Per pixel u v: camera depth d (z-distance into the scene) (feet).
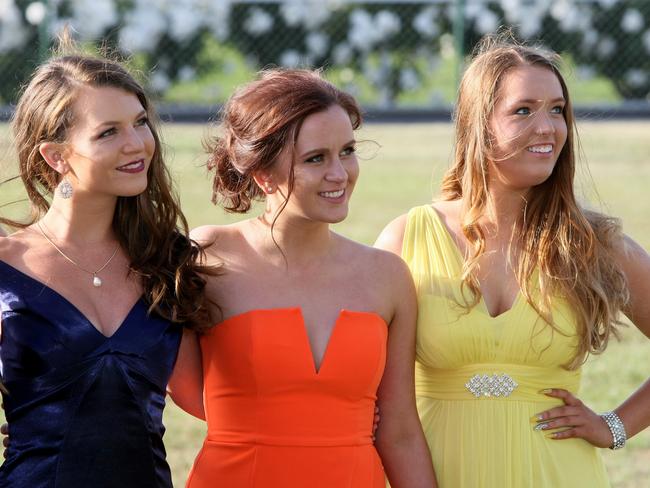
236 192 17.53
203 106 86.84
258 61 89.25
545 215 18.29
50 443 15.74
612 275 18.19
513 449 17.85
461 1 78.23
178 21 86.69
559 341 17.87
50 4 73.56
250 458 16.67
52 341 15.85
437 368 18.26
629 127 87.66
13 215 36.76
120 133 16.21
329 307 17.07
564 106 18.15
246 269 17.25
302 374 16.62
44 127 16.24
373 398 17.33
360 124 17.02
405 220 19.22
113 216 16.98
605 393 33.42
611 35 90.89
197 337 17.39
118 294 16.53
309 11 89.76
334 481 16.66
